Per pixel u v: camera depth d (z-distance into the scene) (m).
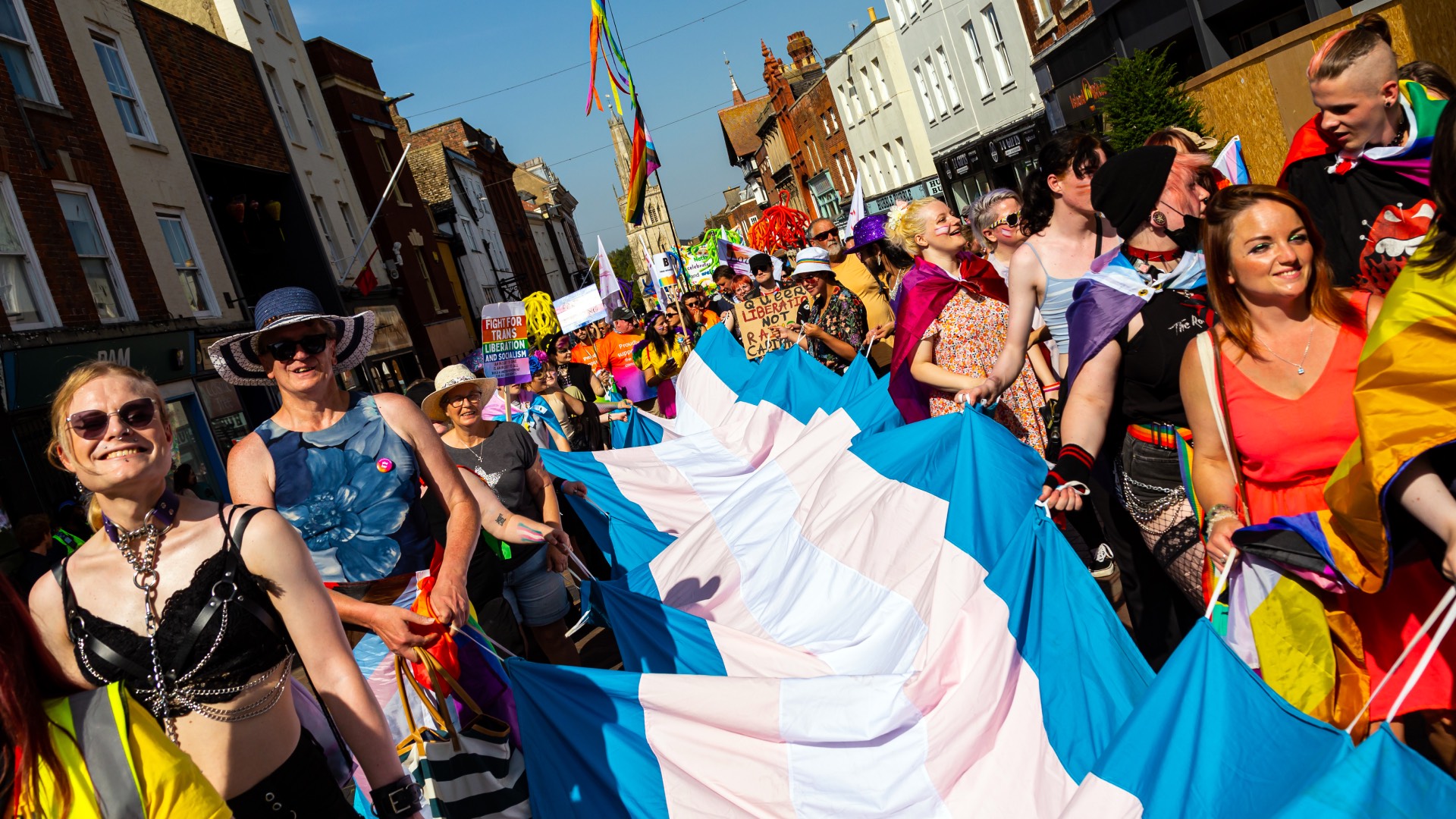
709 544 6.19
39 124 15.00
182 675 2.82
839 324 8.64
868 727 3.65
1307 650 2.91
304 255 24.73
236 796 2.87
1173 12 18.09
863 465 5.67
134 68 18.55
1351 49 3.91
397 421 3.97
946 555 4.56
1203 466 3.26
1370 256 4.15
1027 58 25.88
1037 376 6.04
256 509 2.96
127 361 15.20
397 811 3.00
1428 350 2.52
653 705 3.87
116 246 16.08
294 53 28.02
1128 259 3.72
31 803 2.54
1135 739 2.68
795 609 5.44
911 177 39.59
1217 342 3.12
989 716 3.46
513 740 3.98
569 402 10.89
